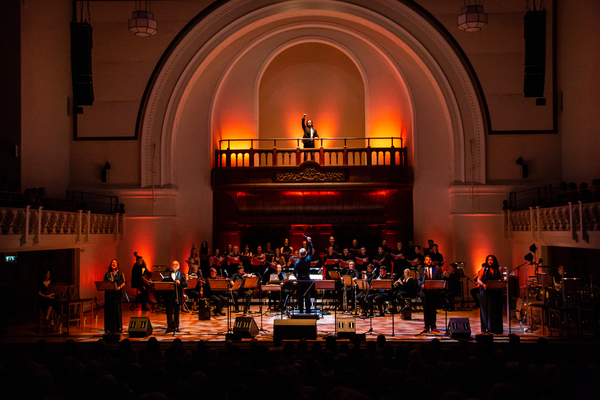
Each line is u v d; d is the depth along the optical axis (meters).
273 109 20.08
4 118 14.73
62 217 13.92
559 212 13.45
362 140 19.72
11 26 14.75
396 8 17.33
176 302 12.19
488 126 17.30
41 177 15.75
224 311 15.50
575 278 12.16
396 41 17.69
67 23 17.31
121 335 11.73
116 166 17.64
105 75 17.64
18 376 5.38
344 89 19.97
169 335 11.75
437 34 17.20
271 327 12.65
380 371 6.32
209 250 18.48
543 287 12.27
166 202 17.62
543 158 17.17
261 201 18.78
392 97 19.06
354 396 3.69
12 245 11.86
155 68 17.52
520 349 7.82
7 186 13.11
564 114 16.86
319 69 20.06
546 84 17.17
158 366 6.34
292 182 18.22
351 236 19.16
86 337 11.57
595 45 14.92
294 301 15.33
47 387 5.18
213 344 10.73
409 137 18.59
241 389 4.81
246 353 7.90
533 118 17.19
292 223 18.92
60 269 15.30
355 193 18.66
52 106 16.41
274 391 4.46
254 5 17.42
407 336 11.39
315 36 19.19
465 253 17.27
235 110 19.27
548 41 17.09
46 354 7.41
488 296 11.55
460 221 17.36
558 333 11.61
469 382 5.10
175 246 17.86
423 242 18.05
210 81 18.69
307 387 4.63
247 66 19.25
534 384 4.98
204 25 17.50
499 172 17.30
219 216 18.97
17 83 14.71
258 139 18.77
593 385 5.25
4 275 14.02
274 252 17.59
